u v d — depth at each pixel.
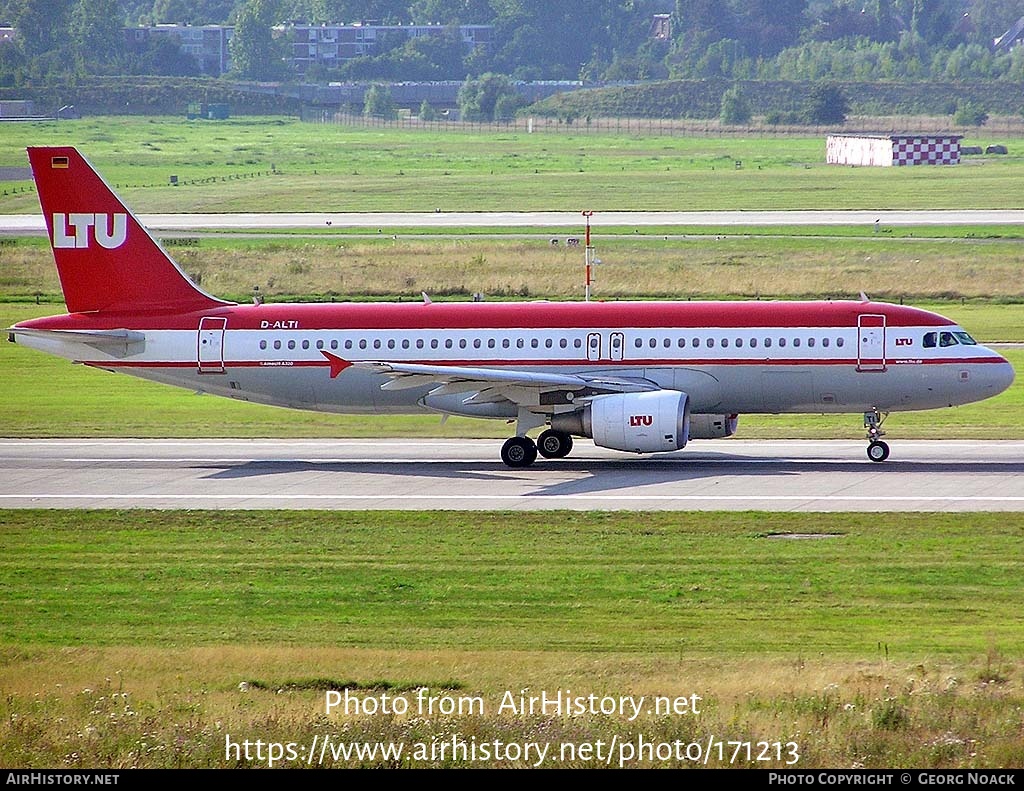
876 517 165.00
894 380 198.88
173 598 137.88
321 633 126.06
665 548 153.12
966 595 134.12
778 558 148.12
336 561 150.62
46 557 153.88
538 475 196.75
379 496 183.00
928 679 105.19
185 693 104.56
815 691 101.56
